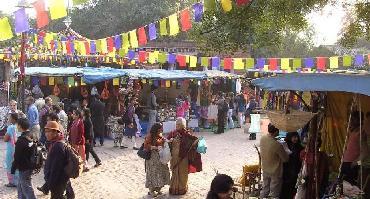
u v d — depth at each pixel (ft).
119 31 134.72
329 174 28.99
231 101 82.94
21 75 52.44
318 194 27.22
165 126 69.97
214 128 79.10
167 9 125.59
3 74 83.05
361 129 25.32
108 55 75.87
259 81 28.94
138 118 68.95
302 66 49.11
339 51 119.14
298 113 26.99
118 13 138.72
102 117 59.67
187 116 75.56
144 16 127.44
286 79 26.40
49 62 92.53
